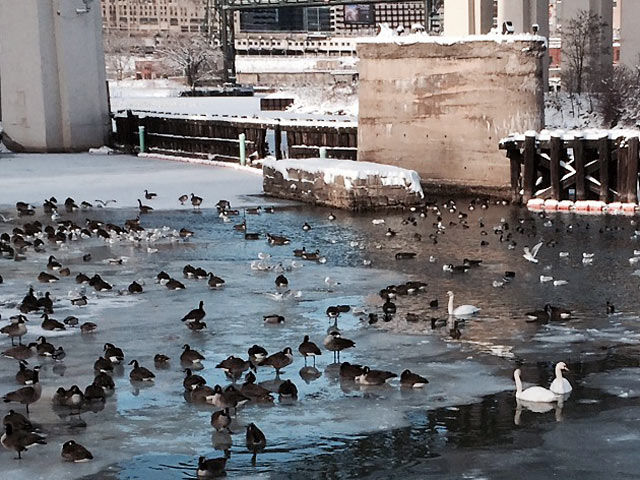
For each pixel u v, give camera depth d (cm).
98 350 1905
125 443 1438
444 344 1914
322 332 2012
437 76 4047
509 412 1535
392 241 3058
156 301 2298
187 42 19825
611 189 3644
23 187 4416
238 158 5134
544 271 2577
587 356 1817
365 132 4269
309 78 16312
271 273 2609
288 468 1341
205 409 1573
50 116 6181
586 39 8069
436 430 1466
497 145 3944
